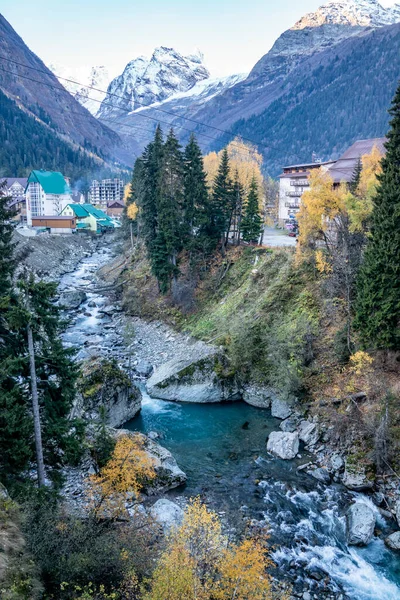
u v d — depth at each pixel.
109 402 34.59
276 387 39.34
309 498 26.92
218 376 41.19
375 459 28.27
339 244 41.56
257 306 48.84
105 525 21.25
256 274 54.06
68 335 56.38
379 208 32.75
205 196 60.31
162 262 61.00
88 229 142.25
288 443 31.88
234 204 62.41
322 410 34.56
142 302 65.75
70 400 21.89
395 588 20.64
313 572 21.33
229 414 38.66
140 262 78.25
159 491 26.95
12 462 19.28
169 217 58.34
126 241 109.19
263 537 23.19
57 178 163.12
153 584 15.16
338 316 40.41
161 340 55.50
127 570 16.84
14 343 20.77
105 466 22.36
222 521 24.34
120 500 22.00
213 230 62.97
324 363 37.88
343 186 42.88
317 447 32.12
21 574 14.89
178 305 60.47
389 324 31.91
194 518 17.42
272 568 21.53
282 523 24.64
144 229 66.62
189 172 59.66
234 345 42.94
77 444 21.47
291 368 37.84
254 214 62.56
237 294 55.09
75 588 15.87
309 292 45.06
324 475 29.02
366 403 31.89
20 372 20.69
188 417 37.97
